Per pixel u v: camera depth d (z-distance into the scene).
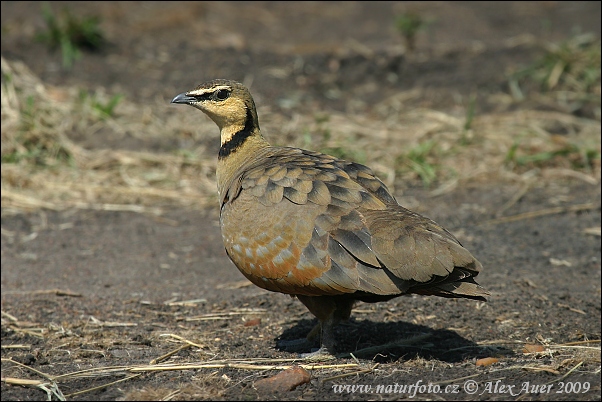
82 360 9.15
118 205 14.23
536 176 15.15
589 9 24.45
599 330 9.71
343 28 23.31
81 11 22.25
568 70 19.23
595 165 15.35
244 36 22.23
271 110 17.61
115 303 10.78
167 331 9.93
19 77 17.42
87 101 16.80
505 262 11.87
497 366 8.47
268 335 9.79
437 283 7.76
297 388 8.01
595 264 11.86
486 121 17.16
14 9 22.09
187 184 14.89
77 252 12.52
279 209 8.27
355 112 17.98
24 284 11.41
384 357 8.94
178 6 23.62
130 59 19.56
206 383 8.19
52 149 15.50
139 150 15.80
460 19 24.11
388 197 8.57
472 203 14.19
